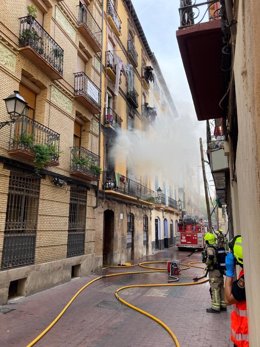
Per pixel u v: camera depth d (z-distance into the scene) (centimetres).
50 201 1137
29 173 1014
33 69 1077
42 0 1178
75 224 1345
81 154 1380
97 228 1560
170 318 731
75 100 1375
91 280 1240
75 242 1321
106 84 1789
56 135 1150
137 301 900
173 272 1369
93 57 1589
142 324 690
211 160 923
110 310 805
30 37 1008
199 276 1375
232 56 360
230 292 318
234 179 570
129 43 2267
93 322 703
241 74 206
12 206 953
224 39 388
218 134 1034
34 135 1041
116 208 1841
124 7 2241
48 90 1167
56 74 1161
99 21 1700
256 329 185
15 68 988
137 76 2488
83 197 1429
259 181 139
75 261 1284
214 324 686
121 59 2097
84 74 1382
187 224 3091
